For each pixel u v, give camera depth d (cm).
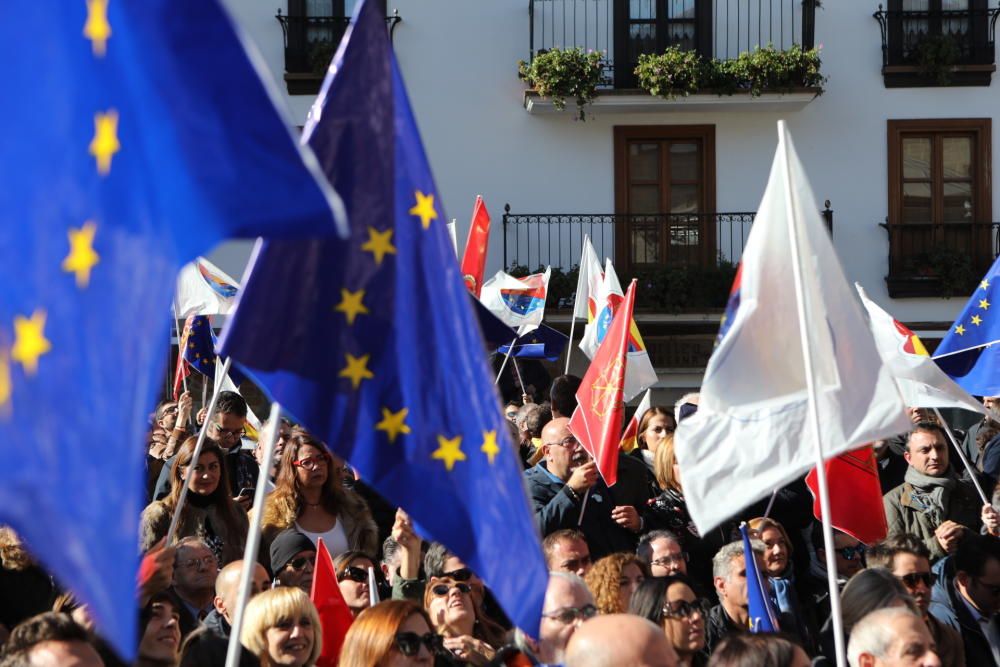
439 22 2295
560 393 1005
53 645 421
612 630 375
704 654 613
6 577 643
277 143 286
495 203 2297
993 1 2302
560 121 2302
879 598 567
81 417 284
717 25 2314
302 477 761
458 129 2297
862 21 2312
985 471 1025
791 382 498
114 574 270
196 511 750
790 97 2236
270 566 713
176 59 290
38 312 288
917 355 884
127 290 287
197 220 287
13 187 289
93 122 293
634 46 2319
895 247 2298
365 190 409
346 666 521
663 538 664
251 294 398
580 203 2305
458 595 611
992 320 906
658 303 2233
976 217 2305
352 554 659
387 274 407
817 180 2311
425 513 399
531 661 529
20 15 291
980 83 2298
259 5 2277
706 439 494
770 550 685
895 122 2303
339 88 411
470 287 1216
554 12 2312
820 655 657
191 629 607
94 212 291
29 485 282
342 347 402
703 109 2288
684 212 2314
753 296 502
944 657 606
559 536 643
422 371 404
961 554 671
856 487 743
